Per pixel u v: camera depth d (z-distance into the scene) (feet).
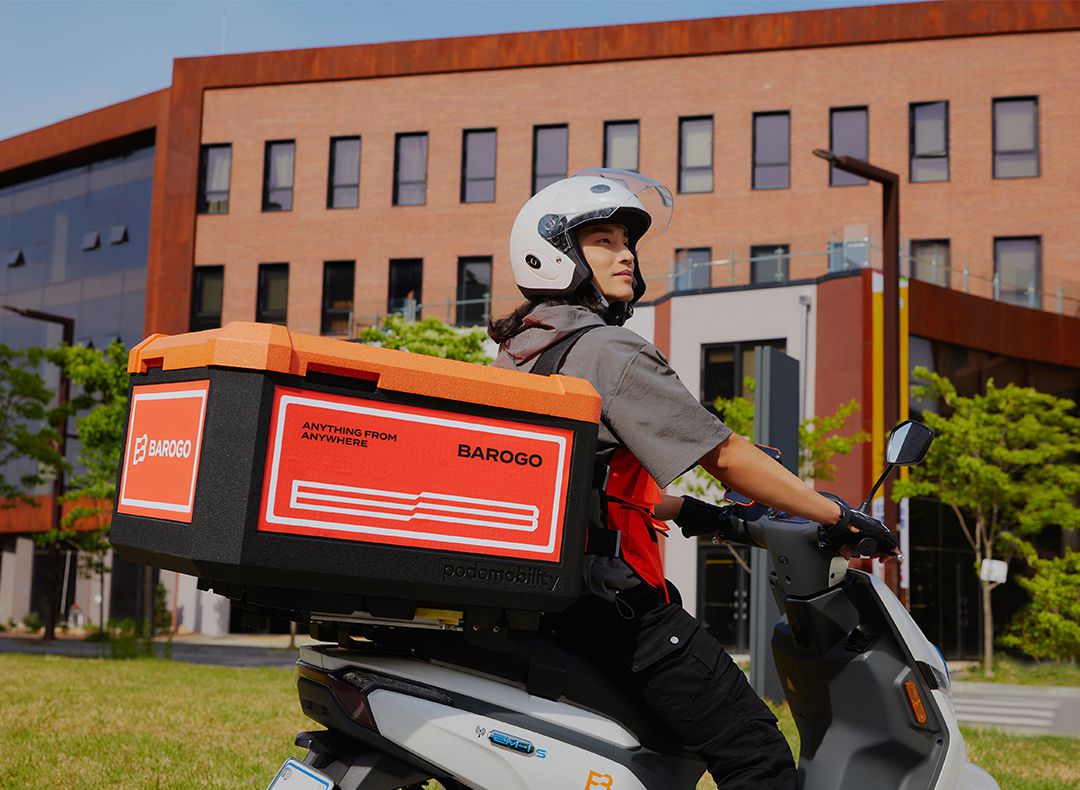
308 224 101.65
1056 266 84.94
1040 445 64.03
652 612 7.87
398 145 100.42
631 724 7.88
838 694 9.05
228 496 6.45
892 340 55.93
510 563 7.05
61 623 112.78
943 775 8.78
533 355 8.15
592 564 7.66
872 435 70.13
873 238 77.97
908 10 88.02
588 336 7.93
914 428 8.58
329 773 7.55
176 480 6.82
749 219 89.61
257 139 103.81
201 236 104.37
